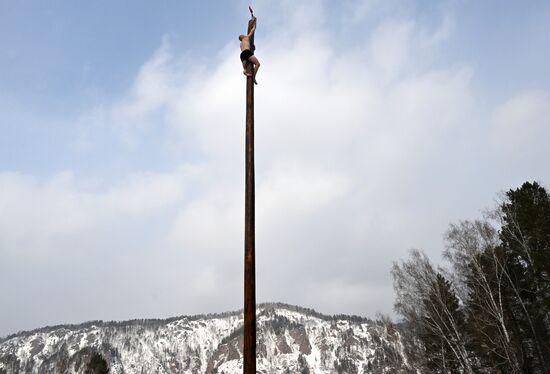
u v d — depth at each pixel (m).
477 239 33.31
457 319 36.03
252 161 6.29
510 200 37.09
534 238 33.84
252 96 6.78
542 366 33.19
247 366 5.10
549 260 32.00
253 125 6.56
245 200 6.04
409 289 36.47
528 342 36.12
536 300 34.84
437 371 36.25
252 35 7.25
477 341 34.69
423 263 36.94
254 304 5.47
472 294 34.47
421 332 36.56
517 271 35.31
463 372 33.47
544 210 34.28
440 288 35.97
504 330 29.97
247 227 5.88
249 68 7.07
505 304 34.34
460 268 34.47
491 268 32.69
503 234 36.50
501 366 33.06
